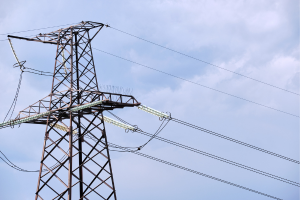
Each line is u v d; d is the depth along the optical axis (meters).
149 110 48.09
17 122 45.75
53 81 48.44
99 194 45.81
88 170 45.97
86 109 48.03
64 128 48.66
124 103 46.66
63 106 46.69
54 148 44.81
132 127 49.28
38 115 45.50
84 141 47.62
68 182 42.69
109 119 48.81
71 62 49.12
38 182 43.22
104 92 45.56
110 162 47.19
